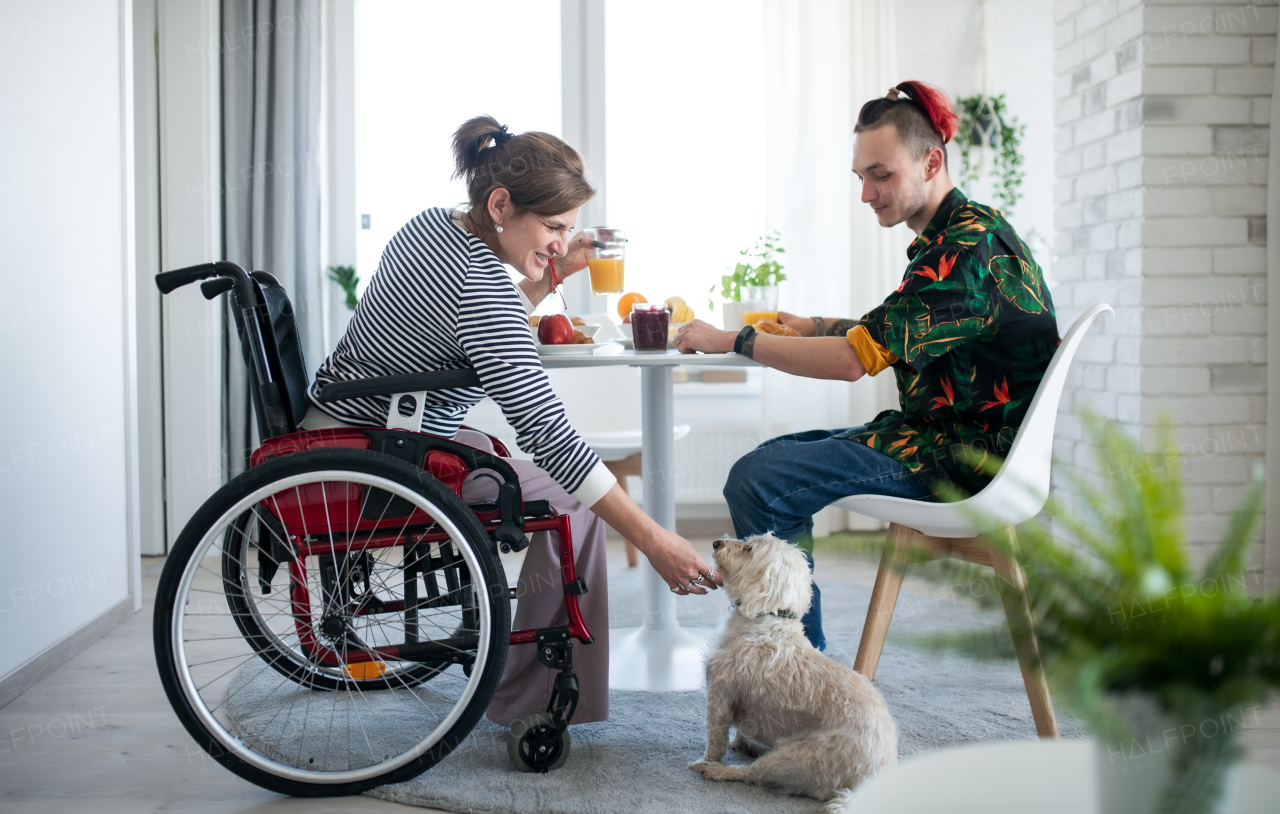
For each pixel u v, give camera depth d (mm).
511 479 1384
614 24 3459
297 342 1525
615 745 1515
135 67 3045
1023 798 665
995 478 1371
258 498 1303
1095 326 2619
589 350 1627
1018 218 3484
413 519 1355
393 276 1406
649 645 1913
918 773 684
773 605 1309
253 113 3105
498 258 1494
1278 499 2318
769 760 1289
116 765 1478
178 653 1311
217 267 1346
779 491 1527
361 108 3391
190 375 3084
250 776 1332
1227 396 2422
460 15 3416
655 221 3514
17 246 1782
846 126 3285
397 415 1407
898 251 3336
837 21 3252
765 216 3283
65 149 1981
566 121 3436
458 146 1488
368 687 1731
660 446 1900
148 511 3129
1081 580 454
